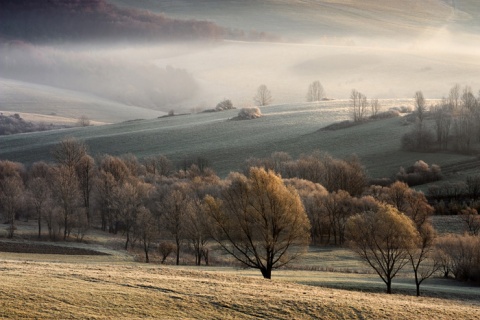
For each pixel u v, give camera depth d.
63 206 137.38
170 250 109.38
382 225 79.94
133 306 44.19
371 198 135.38
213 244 124.56
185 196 134.50
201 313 44.56
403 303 55.69
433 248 96.38
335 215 134.12
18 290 44.16
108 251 122.12
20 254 106.81
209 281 55.50
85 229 139.75
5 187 150.38
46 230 142.25
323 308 48.69
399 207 130.75
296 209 77.38
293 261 98.56
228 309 46.09
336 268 102.50
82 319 40.28
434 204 147.62
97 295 45.62
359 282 81.75
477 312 55.38
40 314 40.06
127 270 60.97
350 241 84.88
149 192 150.88
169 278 55.22
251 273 86.12
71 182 147.25
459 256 94.88
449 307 57.56
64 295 44.56
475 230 124.06
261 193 76.69
